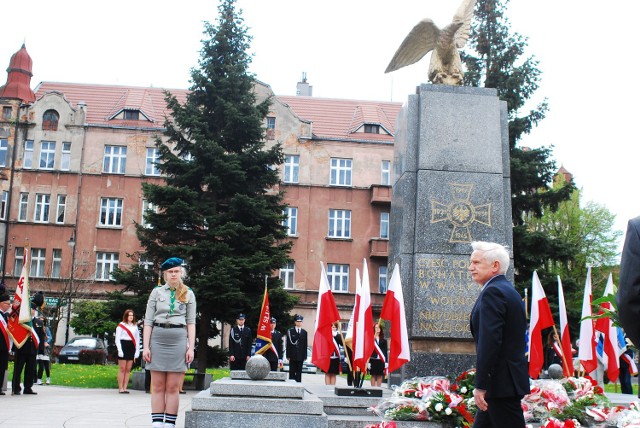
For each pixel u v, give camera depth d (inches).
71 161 1717.5
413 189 478.3
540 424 330.3
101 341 1366.9
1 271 1668.3
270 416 284.5
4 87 1796.3
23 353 554.6
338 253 1718.8
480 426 222.2
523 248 1027.3
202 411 284.8
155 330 303.1
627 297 131.6
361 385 412.8
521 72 1112.2
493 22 1158.3
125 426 358.3
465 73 1150.3
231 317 872.9
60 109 1733.5
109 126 1731.1
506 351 213.2
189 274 901.2
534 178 1075.9
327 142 1758.1
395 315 403.5
